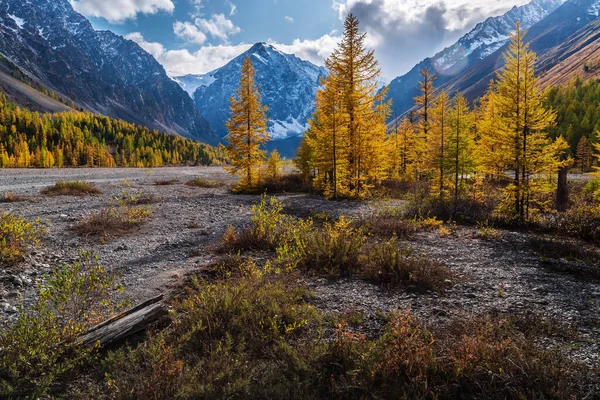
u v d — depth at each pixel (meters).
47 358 3.79
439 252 9.17
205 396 3.33
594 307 5.42
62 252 8.78
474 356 3.69
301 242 8.48
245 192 24.59
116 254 8.82
